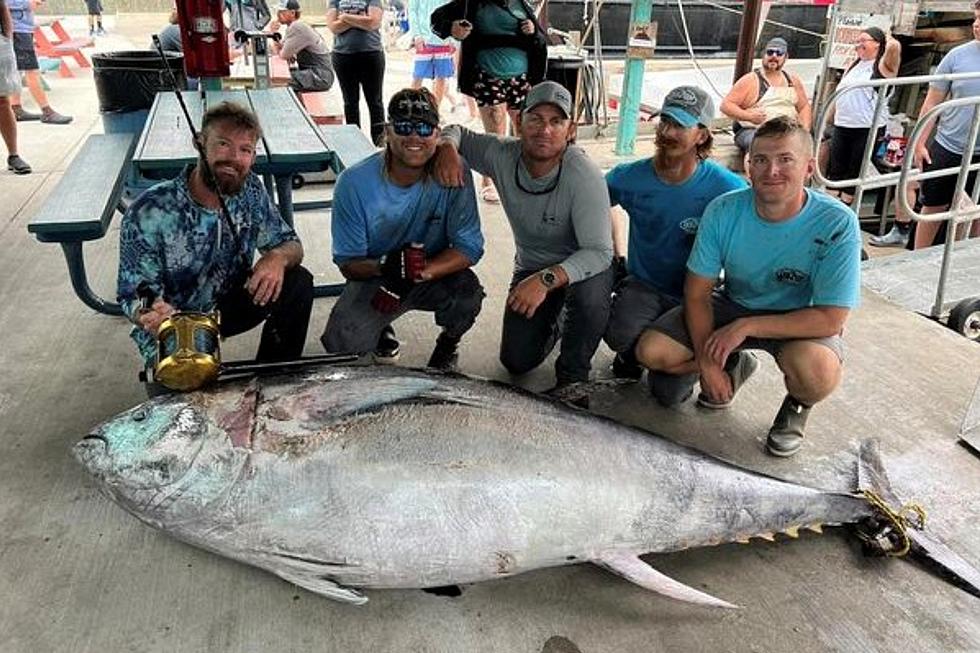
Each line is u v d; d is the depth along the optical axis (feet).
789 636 6.79
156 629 6.62
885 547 7.64
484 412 7.04
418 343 11.53
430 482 6.68
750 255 8.86
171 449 6.67
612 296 10.50
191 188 8.44
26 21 23.47
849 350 11.70
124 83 16.92
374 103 22.44
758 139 8.26
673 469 7.31
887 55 22.16
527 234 10.05
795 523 7.64
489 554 6.79
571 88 24.20
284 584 7.17
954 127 17.67
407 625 6.79
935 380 10.91
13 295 12.60
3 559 7.25
